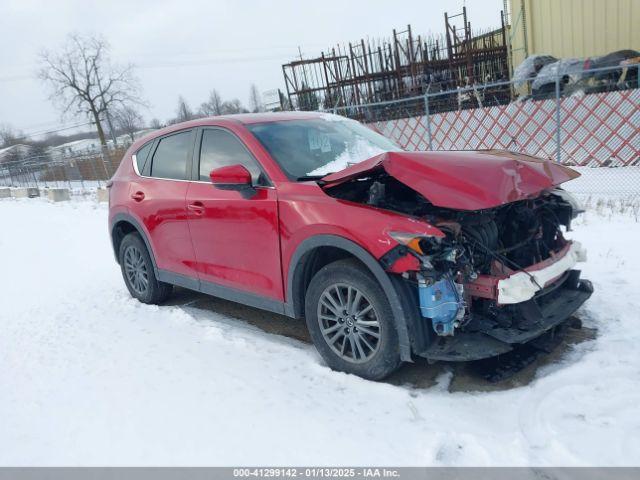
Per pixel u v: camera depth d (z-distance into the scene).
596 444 2.46
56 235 11.13
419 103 13.82
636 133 9.28
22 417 3.21
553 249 3.54
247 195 3.68
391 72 15.34
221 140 4.16
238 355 3.81
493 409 2.83
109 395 3.37
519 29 14.59
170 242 4.62
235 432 2.82
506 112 11.04
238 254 3.91
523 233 3.37
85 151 26.88
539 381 3.02
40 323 5.07
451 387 3.10
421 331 2.96
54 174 29.33
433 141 12.59
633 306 3.93
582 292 3.60
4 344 4.59
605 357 3.21
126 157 5.38
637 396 2.80
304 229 3.31
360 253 3.02
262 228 3.64
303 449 2.62
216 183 3.72
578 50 13.05
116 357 3.98
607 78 10.30
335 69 16.56
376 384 3.16
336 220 3.14
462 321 3.09
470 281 3.07
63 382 3.65
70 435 2.95
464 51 15.22
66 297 5.98
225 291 4.17
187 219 4.32
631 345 3.34
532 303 3.13
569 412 2.71
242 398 3.17
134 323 4.74
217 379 3.45
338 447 2.61
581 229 6.34
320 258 3.53
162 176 4.76
